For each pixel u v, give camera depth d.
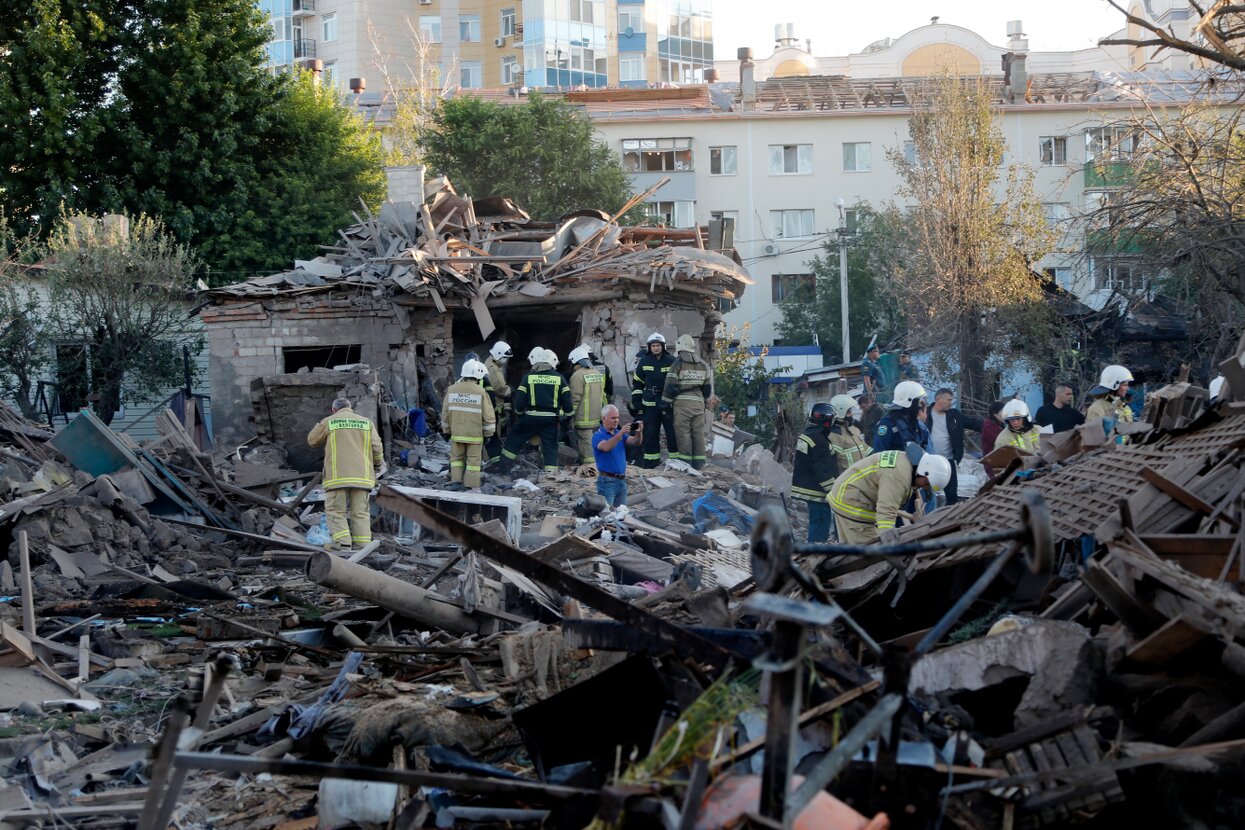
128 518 11.23
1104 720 4.11
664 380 16.23
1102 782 3.61
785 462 22.53
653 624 4.28
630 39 65.50
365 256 19.80
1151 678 4.32
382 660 6.61
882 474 8.05
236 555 11.49
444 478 15.40
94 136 25.59
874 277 40.41
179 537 11.42
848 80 49.47
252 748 5.66
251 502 12.91
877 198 47.06
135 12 27.12
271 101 28.30
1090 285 33.88
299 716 5.70
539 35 62.44
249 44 28.08
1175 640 4.22
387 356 18.59
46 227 25.23
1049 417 14.28
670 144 46.75
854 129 46.88
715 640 4.41
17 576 9.58
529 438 15.96
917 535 6.52
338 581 6.96
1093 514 5.91
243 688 6.65
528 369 21.95
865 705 3.97
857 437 11.88
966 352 31.81
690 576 9.01
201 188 26.80
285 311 18.50
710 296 19.44
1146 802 3.68
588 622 4.72
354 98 52.06
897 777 3.48
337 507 11.08
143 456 12.53
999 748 4.02
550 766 4.64
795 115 46.75
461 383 13.91
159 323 21.98
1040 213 32.66
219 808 5.03
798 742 3.91
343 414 11.24
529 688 5.76
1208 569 5.00
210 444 18.92
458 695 5.67
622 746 4.55
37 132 25.89
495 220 21.34
